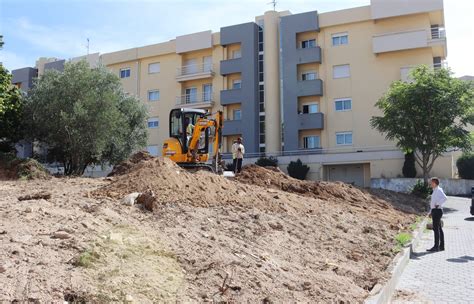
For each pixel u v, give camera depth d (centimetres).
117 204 657
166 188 809
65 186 1080
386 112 2252
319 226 900
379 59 3278
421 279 740
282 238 713
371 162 3056
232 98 3638
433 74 2155
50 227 462
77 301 322
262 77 3666
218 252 521
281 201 1013
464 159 3002
